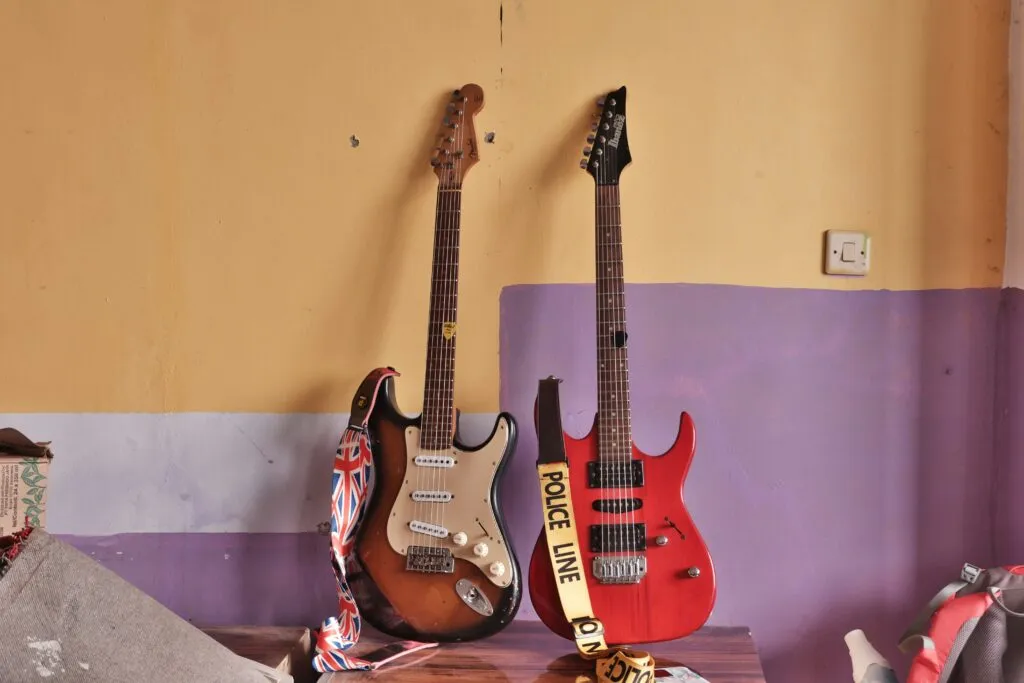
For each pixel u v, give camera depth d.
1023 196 1.64
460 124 1.67
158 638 1.31
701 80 1.70
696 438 1.71
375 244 1.75
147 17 1.74
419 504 1.61
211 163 1.75
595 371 1.72
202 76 1.74
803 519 1.73
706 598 1.55
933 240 1.69
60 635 1.26
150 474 1.78
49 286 1.78
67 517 1.79
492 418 1.74
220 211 1.76
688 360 1.72
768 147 1.70
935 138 1.68
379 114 1.73
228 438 1.77
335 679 1.45
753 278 1.71
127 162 1.76
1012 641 1.43
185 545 1.79
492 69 1.71
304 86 1.74
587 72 1.70
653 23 1.70
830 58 1.69
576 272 1.72
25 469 1.53
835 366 1.71
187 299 1.77
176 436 1.78
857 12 1.68
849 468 1.72
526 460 1.73
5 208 1.77
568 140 1.71
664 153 1.71
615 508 1.57
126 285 1.77
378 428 1.64
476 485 1.59
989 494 1.70
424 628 1.60
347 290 1.76
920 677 1.44
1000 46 1.66
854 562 1.72
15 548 1.31
